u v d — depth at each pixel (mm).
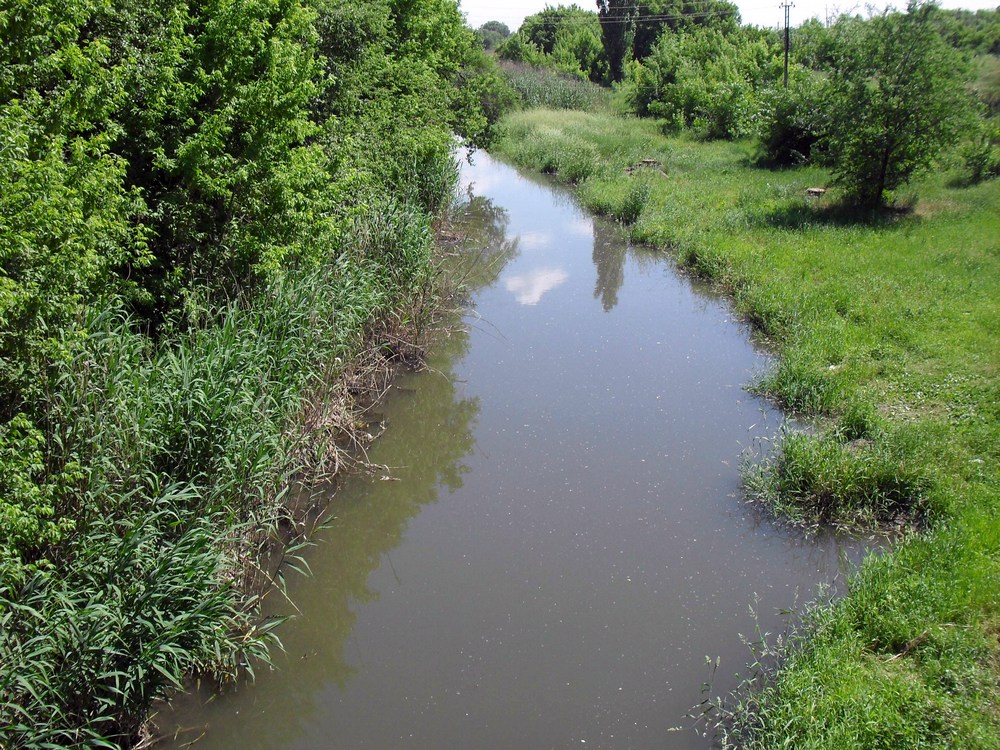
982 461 7227
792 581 6293
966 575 5648
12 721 4129
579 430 8719
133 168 7680
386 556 6801
